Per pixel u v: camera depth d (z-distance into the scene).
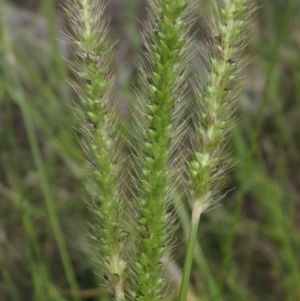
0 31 0.45
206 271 0.41
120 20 0.67
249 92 0.62
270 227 0.50
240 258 0.54
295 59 0.53
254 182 0.49
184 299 0.21
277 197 0.50
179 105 0.20
